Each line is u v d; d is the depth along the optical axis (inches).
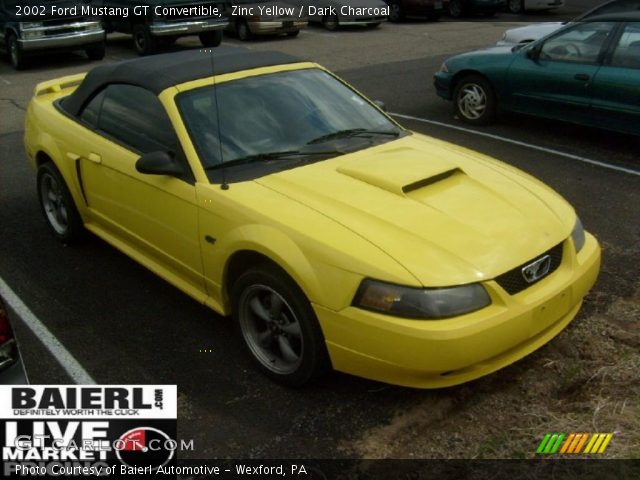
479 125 350.3
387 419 139.2
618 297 179.6
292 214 142.2
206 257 157.8
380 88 442.9
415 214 141.0
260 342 153.9
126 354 163.8
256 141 166.1
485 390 146.3
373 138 177.9
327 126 175.9
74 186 201.9
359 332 129.6
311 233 136.5
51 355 163.9
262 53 194.7
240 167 160.2
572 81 306.0
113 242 197.3
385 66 516.1
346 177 154.6
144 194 172.4
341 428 137.3
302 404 144.5
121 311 182.7
